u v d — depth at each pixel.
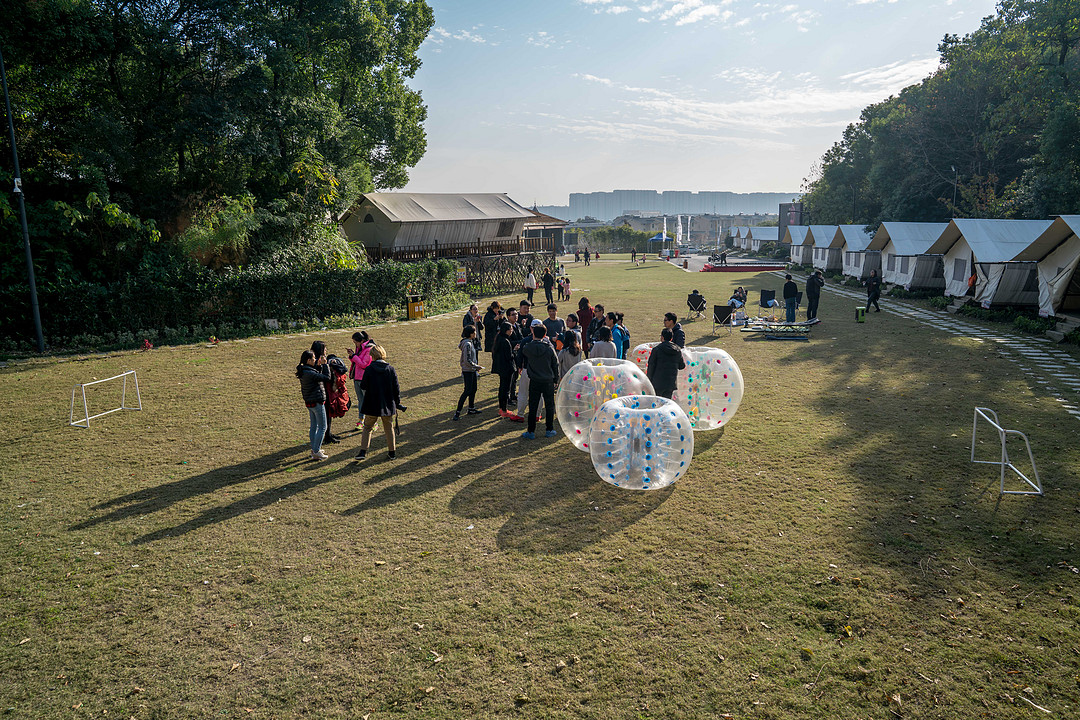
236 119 22.55
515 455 9.44
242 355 17.34
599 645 5.00
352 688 4.55
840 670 4.67
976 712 4.23
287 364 16.14
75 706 4.40
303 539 6.83
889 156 46.50
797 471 8.64
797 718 4.21
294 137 25.80
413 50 37.56
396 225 33.69
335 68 32.47
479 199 39.25
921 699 4.36
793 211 91.19
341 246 27.06
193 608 5.57
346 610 5.52
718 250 119.56
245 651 4.99
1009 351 16.95
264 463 9.15
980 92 41.59
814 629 5.17
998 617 5.28
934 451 9.33
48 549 6.64
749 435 10.25
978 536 6.68
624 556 6.39
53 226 19.70
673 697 4.42
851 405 11.91
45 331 18.41
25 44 19.09
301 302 23.08
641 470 7.77
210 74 23.30
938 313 25.48
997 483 8.10
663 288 37.47
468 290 34.66
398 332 21.70
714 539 6.73
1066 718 4.15
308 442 10.07
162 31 21.28
